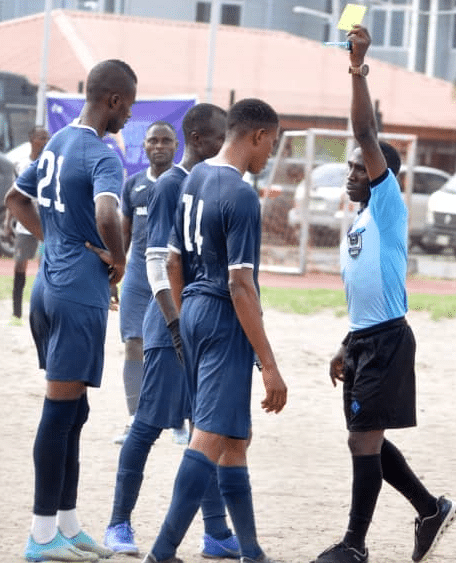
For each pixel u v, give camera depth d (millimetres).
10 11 111562
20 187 14625
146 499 16641
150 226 14805
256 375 27297
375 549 14781
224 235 12680
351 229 14242
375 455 13914
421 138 80812
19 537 14633
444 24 120312
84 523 15367
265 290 44906
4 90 67562
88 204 13680
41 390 24609
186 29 82688
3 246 54906
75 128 13938
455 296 46438
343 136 53281
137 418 14711
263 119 12953
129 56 77000
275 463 19141
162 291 14523
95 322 13664
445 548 15102
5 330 32281
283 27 121750
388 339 13844
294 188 59812
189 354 13055
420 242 70688
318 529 15484
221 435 12781
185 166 15016
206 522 14352
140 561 13945
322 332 35125
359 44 13586
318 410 23719
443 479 18422
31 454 19062
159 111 38625
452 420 23328
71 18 78562
